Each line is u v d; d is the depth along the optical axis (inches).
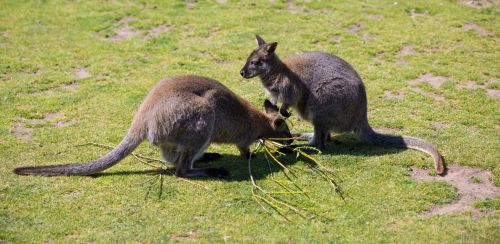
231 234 257.1
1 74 456.1
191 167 307.4
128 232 256.7
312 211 276.8
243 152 337.7
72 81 445.4
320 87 343.0
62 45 521.0
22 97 414.3
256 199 284.8
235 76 458.6
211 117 301.7
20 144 341.1
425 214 276.5
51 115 387.2
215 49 512.7
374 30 556.4
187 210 275.1
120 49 514.0
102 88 432.8
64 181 297.4
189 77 312.5
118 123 373.7
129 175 306.5
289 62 359.9
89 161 322.7
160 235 254.8
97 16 591.8
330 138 364.8
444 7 621.9
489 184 303.4
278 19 582.6
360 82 347.6
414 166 320.5
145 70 469.7
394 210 277.9
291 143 347.3
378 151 339.0
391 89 433.4
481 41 534.9
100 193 287.4
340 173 312.2
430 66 479.2
